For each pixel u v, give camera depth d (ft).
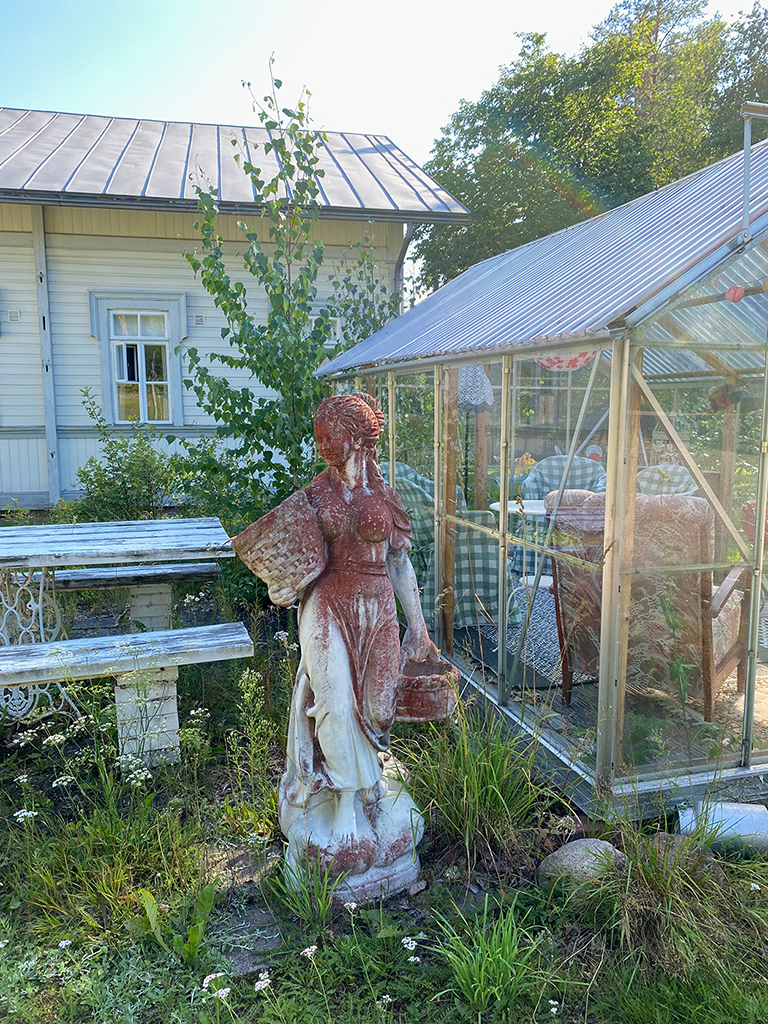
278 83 20.06
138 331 34.96
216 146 40.45
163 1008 6.98
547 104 70.74
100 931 7.99
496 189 71.10
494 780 9.32
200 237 34.42
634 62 70.08
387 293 35.35
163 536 15.69
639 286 9.42
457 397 14.70
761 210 9.11
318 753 8.53
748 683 10.41
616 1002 6.88
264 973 6.95
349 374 21.45
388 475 19.33
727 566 10.11
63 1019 6.84
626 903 7.47
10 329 33.37
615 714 9.63
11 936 7.80
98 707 12.84
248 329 19.07
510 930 7.43
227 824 9.92
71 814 10.46
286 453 19.80
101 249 33.71
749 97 71.20
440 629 16.31
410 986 7.17
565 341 9.86
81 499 27.55
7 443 34.19
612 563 9.43
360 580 8.07
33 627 14.10
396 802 8.98
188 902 8.16
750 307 9.45
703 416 9.70
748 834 8.73
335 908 8.20
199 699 14.17
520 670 12.58
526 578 12.22
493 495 13.20
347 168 38.65
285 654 15.61
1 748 12.59
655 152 66.85
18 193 29.73
